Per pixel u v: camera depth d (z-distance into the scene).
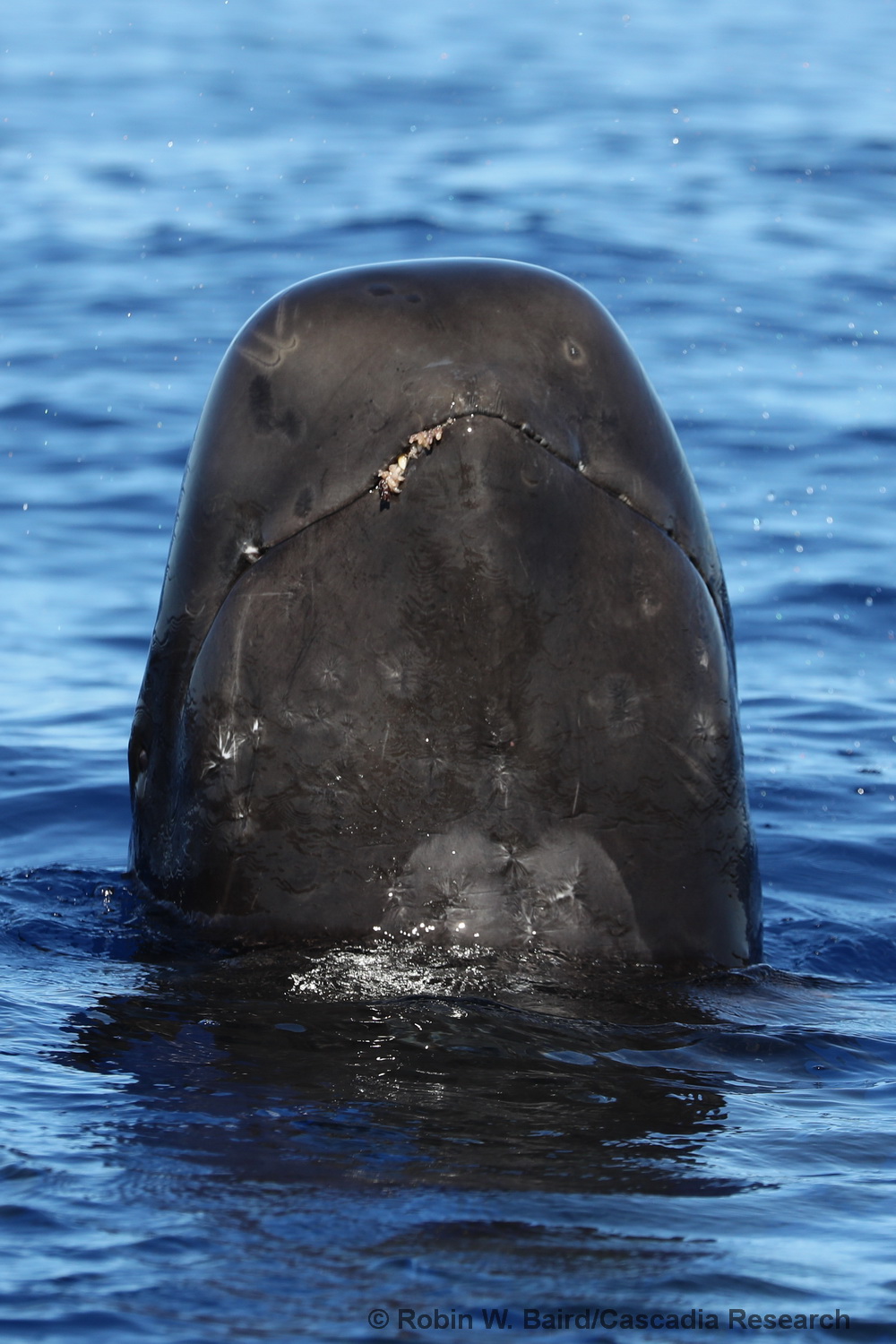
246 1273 11.27
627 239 74.56
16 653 35.84
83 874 22.20
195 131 97.81
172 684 17.11
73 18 146.38
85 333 62.31
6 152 91.69
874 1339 10.74
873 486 48.38
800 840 26.94
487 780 16.08
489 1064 14.88
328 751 16.08
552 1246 11.69
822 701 34.12
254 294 66.75
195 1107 13.90
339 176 86.06
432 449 14.89
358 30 140.50
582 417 15.39
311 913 16.59
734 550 43.03
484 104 106.50
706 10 154.88
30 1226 11.88
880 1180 13.05
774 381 58.06
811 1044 15.82
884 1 160.75
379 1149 13.17
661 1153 13.34
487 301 15.28
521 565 15.23
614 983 16.48
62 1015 16.08
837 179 87.12
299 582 15.75
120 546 43.25
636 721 16.17
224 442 16.16
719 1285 11.29
